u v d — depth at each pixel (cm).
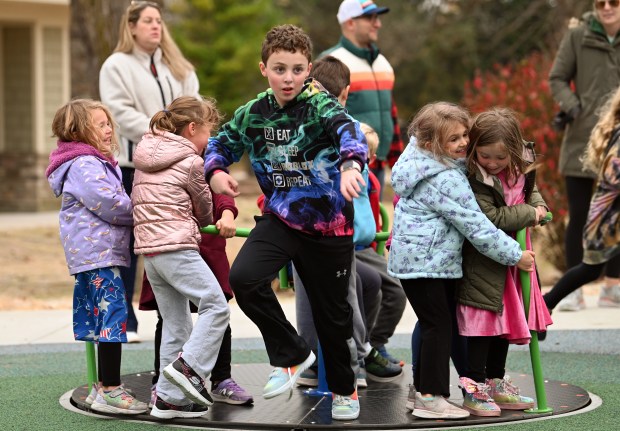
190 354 1070
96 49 2420
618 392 1245
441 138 1063
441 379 1073
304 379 1273
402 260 1075
